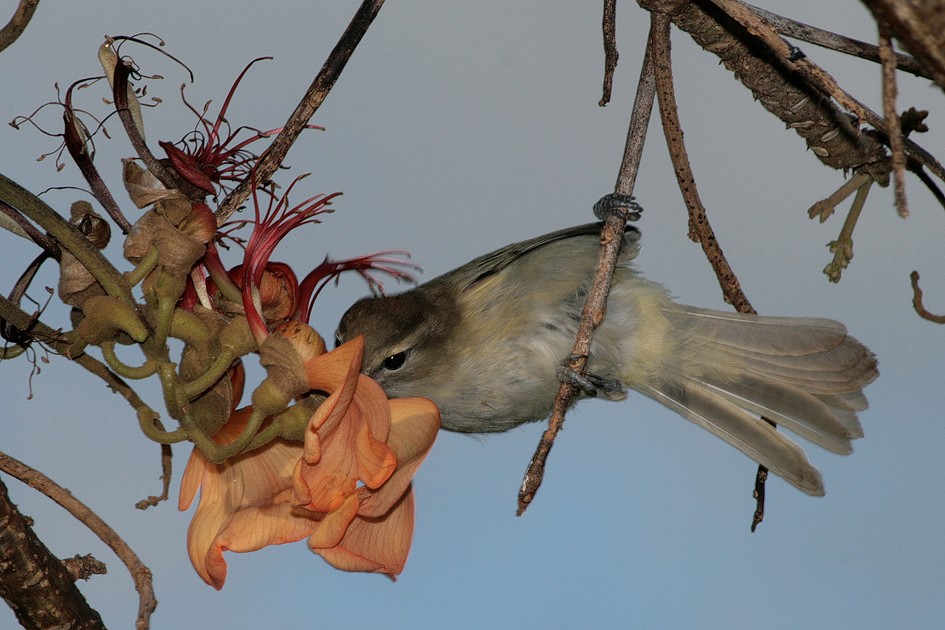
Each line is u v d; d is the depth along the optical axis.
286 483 4.76
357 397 4.45
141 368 4.36
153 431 4.39
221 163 5.20
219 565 4.41
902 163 3.44
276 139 5.13
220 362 4.46
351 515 4.28
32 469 4.75
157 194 4.50
